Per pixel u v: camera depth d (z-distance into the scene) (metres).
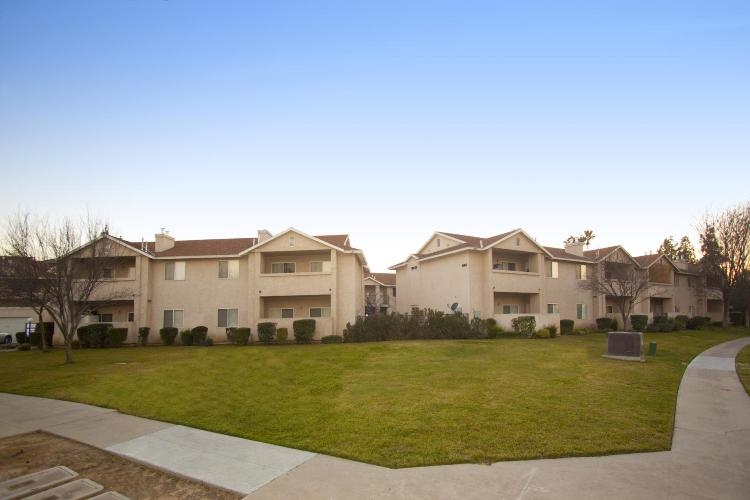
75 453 7.57
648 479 6.00
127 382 13.59
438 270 35.69
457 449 7.18
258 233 31.80
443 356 18.12
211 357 19.12
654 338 29.41
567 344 23.66
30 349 28.62
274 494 5.76
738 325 48.25
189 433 8.51
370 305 58.69
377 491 5.75
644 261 43.59
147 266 30.36
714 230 44.94
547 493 5.59
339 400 10.72
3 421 9.55
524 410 9.48
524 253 34.91
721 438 7.74
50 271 21.03
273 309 31.53
